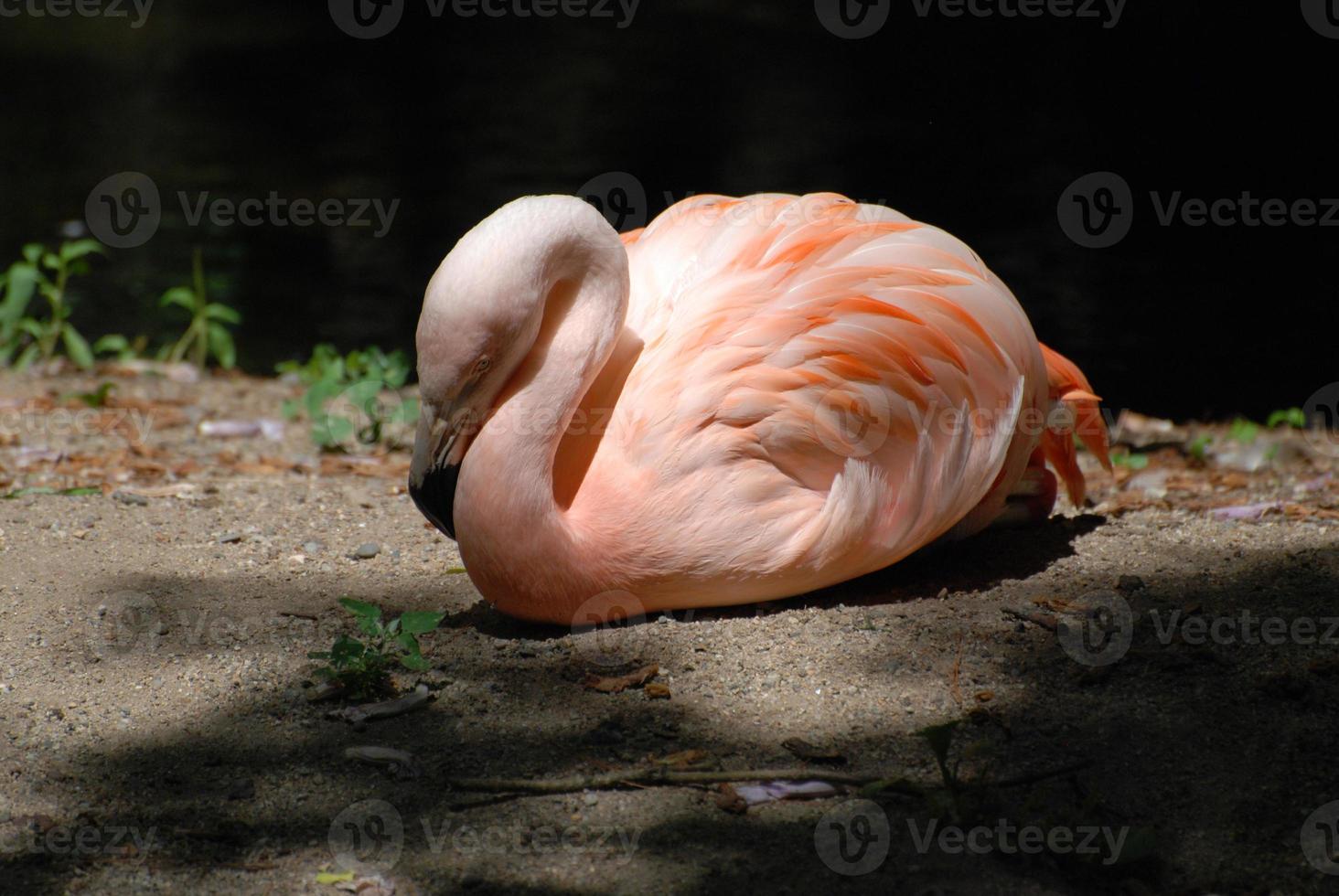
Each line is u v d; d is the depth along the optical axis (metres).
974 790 5.32
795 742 5.75
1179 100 25.88
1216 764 5.59
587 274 6.54
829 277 6.73
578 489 6.63
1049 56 29.11
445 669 6.48
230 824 5.33
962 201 21.12
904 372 6.60
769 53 31.17
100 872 5.06
